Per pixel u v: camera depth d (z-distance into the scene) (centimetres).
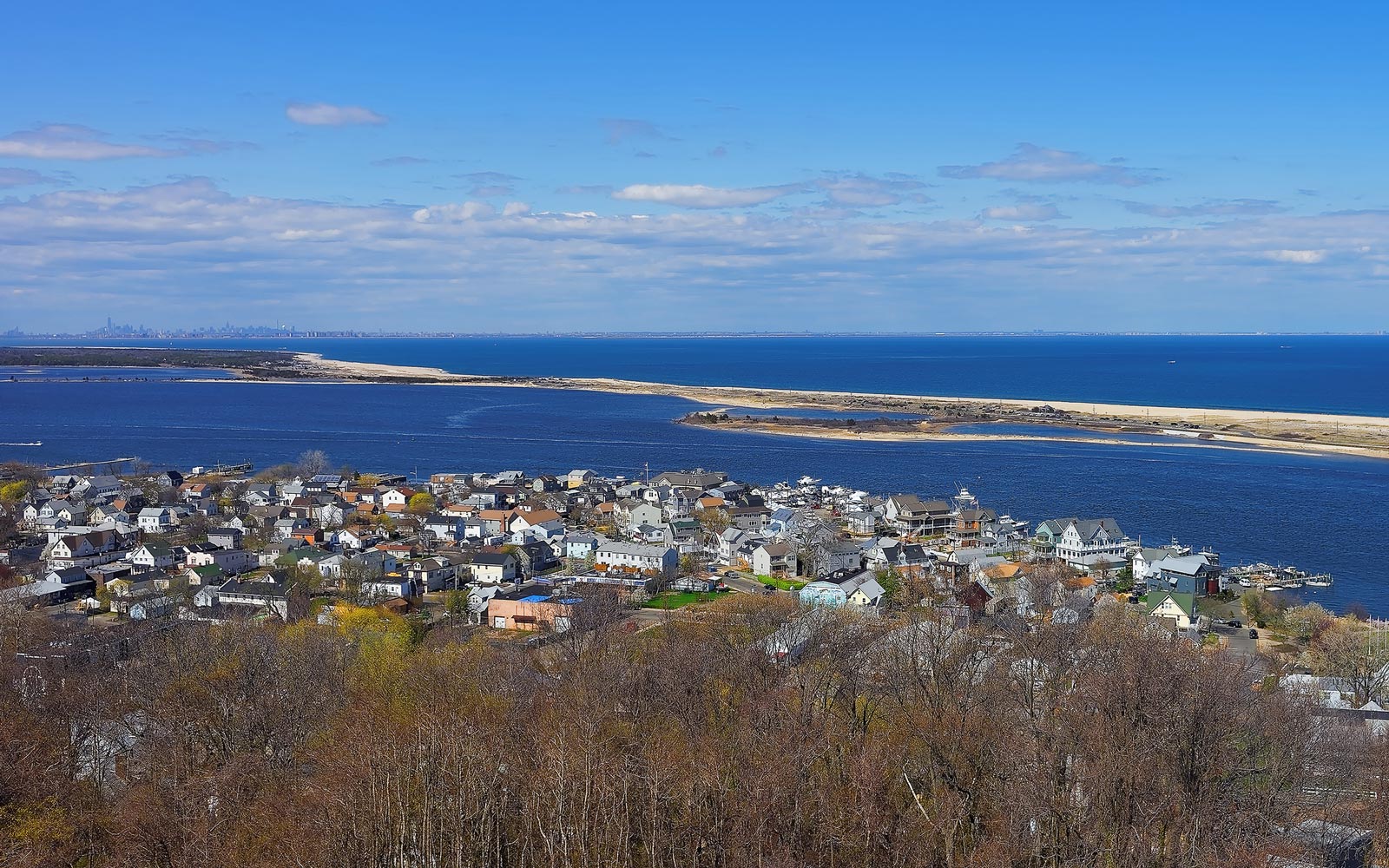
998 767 6969
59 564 17438
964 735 7356
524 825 6412
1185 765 6794
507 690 8719
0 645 10675
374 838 6044
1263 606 14625
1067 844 6175
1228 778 6888
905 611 13662
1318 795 7181
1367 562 18450
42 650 10556
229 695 8400
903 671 9056
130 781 7488
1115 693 7469
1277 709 7900
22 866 6234
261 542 19425
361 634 11306
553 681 9338
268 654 9344
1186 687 7700
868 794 6625
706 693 8725
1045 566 17125
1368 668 10856
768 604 13425
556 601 14150
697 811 6462
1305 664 11656
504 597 14675
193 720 8081
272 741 8044
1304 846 6350
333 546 19175
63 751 7625
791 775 6781
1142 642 9156
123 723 8200
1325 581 16950
